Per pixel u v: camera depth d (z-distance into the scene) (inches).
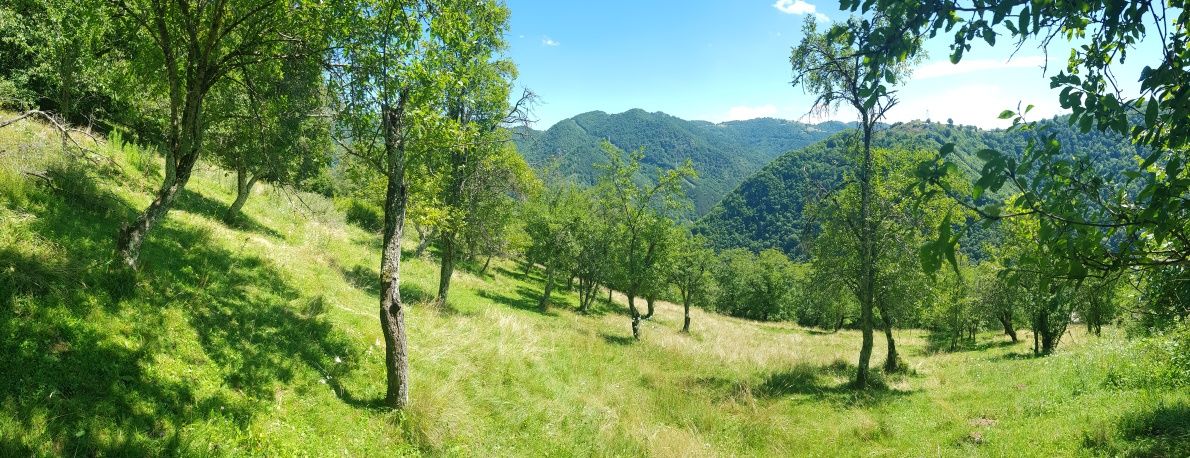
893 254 661.9
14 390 201.9
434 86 327.6
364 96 314.2
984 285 1050.1
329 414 299.9
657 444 399.2
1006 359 856.9
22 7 537.0
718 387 625.3
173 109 312.0
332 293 498.9
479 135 613.0
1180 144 96.3
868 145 643.5
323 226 917.8
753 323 2191.2
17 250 269.7
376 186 542.3
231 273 418.0
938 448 376.5
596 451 376.2
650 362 725.3
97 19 300.8
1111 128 97.7
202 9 303.6
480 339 522.9
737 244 4918.8
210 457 227.9
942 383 669.9
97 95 589.0
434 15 323.6
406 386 335.9
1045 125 102.1
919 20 96.7
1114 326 803.4
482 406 388.5
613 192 1002.1
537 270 2063.2
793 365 826.2
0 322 225.0
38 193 362.6
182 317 307.1
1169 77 91.7
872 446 418.3
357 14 308.0
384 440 303.3
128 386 237.0
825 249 716.0
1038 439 355.9
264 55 324.5
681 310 1926.7
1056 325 844.6
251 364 305.0
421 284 831.7
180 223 482.0
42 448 186.5
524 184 874.8
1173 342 440.8
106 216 399.9
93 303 269.0
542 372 509.4
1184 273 133.5
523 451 349.4
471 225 730.8
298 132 378.3
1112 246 114.9
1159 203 95.4
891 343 809.5
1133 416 343.9
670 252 1040.2
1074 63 117.0
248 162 604.7
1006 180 97.4
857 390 633.0
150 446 215.0
